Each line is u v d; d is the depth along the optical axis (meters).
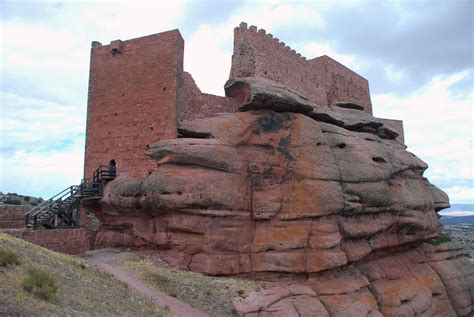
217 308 17.69
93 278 15.24
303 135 24.64
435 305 28.66
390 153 31.77
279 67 30.77
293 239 22.12
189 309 16.75
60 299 11.29
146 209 23.02
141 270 19.86
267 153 24.22
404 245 31.30
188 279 19.72
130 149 26.70
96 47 29.34
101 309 12.04
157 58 26.62
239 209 22.25
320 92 35.94
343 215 24.66
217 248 21.27
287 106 25.41
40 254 15.20
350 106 36.06
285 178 23.89
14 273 11.54
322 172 23.88
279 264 21.58
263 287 20.50
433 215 35.22
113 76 28.38
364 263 27.02
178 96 25.77
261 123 24.59
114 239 25.02
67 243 21.03
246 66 28.58
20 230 19.30
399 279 27.89
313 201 22.83
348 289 22.64
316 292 21.34
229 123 24.48
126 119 27.22
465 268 35.28
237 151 23.56
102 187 25.86
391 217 28.95
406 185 32.62
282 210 23.02
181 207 21.39
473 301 33.06
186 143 22.91
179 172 22.19
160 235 22.34
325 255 21.97
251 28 28.97
